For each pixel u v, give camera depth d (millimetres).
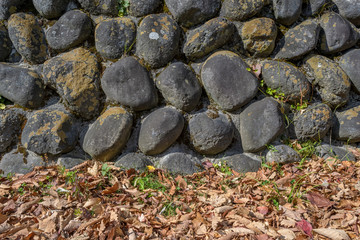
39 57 3014
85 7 3088
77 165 2820
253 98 3014
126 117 2832
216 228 2053
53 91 3025
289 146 2945
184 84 2852
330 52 3115
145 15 3090
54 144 2787
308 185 2588
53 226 2012
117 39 2992
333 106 3082
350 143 3137
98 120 2885
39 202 2309
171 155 2855
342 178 2688
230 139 2883
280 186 2561
